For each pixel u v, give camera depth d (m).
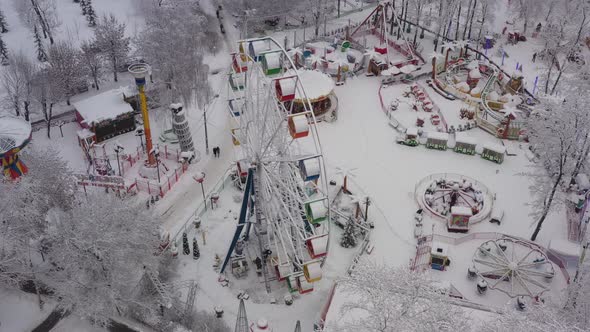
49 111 92.44
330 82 98.44
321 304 66.19
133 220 64.44
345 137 92.62
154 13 114.00
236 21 128.38
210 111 99.50
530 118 84.12
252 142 65.38
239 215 71.25
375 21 123.62
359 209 75.31
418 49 119.44
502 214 76.56
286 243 71.38
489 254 68.31
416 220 76.06
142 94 80.19
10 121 77.50
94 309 60.06
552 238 73.75
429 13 124.62
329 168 85.44
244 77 69.75
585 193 77.62
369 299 54.44
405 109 99.38
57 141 91.31
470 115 96.88
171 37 99.69
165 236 71.00
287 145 63.66
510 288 65.94
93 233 60.72
